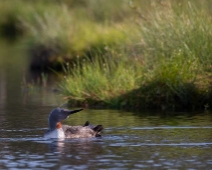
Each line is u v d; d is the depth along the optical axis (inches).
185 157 734.5
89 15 2052.2
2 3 2962.6
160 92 1124.5
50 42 1774.1
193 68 1133.1
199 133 867.4
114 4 2046.0
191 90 1111.0
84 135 853.8
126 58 1237.1
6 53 2151.8
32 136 865.5
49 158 736.3
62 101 1222.9
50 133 852.6
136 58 1207.6
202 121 963.3
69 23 1881.2
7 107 1154.7
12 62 1918.1
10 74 1673.2
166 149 774.5
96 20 2034.9
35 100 1245.7
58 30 1802.4
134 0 1587.1
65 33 1780.3
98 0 2079.2
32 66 1777.8
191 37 1160.2
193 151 762.8
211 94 1106.1
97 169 687.7
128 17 1641.2
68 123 975.6
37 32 1862.7
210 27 1162.0
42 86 1461.6
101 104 1155.3
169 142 812.0
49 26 1838.1
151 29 1216.2
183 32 1172.5
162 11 1228.5
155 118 1000.9
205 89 1114.1
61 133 849.5
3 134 881.5
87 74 1201.4
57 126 854.5
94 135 858.1
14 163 715.4
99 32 1753.2
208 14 1189.7
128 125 938.1
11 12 2893.7
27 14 2743.6
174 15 1208.2
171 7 1237.7
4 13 2898.6
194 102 1111.0
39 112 1088.8
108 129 908.0
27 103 1205.1
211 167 692.1
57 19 1893.5
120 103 1136.2
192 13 1187.3
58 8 2401.6
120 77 1175.0
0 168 694.5
